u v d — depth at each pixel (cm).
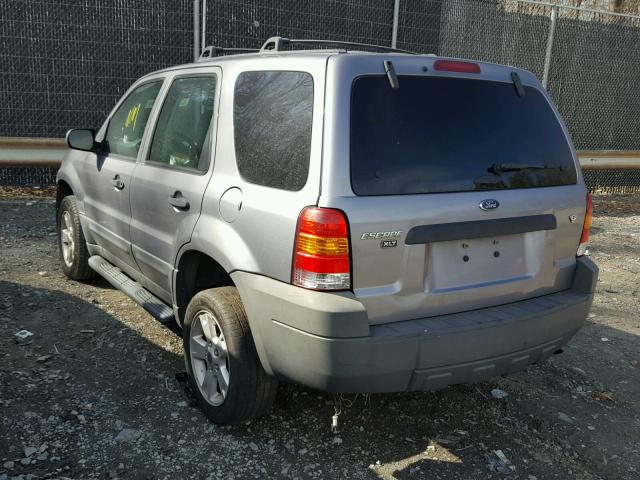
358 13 1012
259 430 338
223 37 939
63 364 399
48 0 878
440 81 304
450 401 382
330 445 329
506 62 1124
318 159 275
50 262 618
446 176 294
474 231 296
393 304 283
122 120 476
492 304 313
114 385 378
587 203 347
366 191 274
